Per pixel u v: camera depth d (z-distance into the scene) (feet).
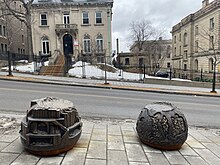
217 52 114.52
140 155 13.12
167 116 13.89
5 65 83.87
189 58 152.05
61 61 88.69
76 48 113.91
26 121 12.53
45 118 12.10
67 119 12.51
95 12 115.14
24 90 38.96
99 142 15.02
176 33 184.14
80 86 52.03
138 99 36.88
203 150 14.49
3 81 50.06
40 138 12.02
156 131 13.82
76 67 82.33
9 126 17.92
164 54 196.13
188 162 12.49
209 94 49.83
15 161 11.72
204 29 132.67
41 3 113.09
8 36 106.83
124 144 14.83
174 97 43.16
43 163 11.58
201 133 18.89
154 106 14.88
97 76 72.38
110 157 12.67
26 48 151.84
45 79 56.70
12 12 91.71
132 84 61.00
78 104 30.09
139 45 159.63
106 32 115.96
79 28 115.85
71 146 13.15
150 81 67.15
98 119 22.45
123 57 161.58
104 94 40.91
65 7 114.42
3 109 24.67
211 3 125.18
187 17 155.94
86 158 12.39
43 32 115.65
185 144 15.56
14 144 14.03
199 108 32.07
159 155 13.24
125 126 19.58
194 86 66.74
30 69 74.84
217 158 13.26
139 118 15.11
